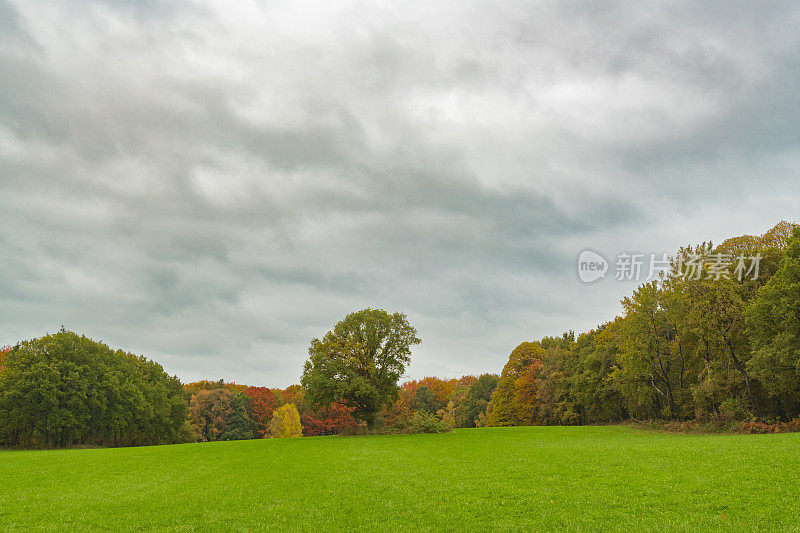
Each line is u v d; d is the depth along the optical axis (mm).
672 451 27781
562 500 17422
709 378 46594
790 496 15750
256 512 17375
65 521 16984
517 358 95000
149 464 32906
